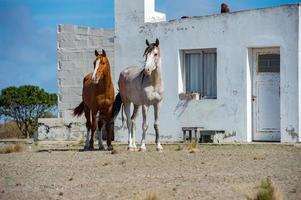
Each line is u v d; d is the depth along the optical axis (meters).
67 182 13.34
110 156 17.67
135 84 18.92
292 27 21.39
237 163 15.50
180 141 23.61
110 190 12.27
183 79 24.30
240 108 22.59
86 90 20.25
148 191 11.52
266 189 10.95
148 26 24.84
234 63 22.77
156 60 18.30
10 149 20.42
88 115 20.67
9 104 35.25
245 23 22.47
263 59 22.45
